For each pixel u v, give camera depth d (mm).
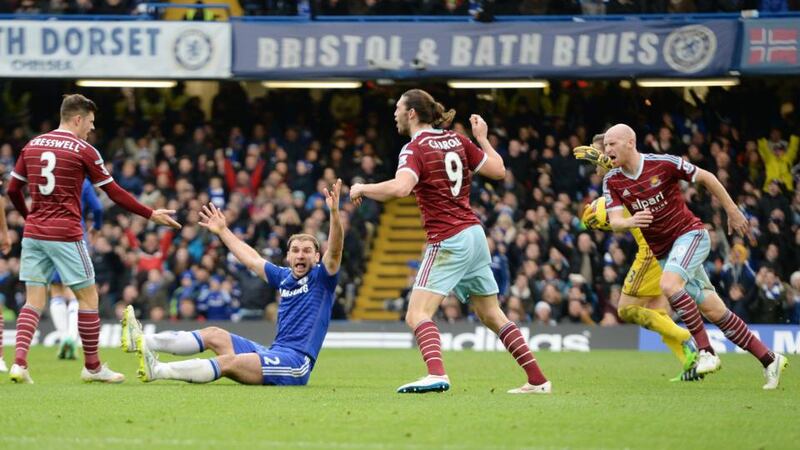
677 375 42531
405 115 30938
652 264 40094
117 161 76625
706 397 31609
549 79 71938
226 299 67250
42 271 35438
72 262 35062
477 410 27500
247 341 33688
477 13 70500
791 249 69312
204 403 28781
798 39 68188
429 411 27297
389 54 71125
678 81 72125
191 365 32844
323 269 34062
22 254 35344
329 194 32625
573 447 22438
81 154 34844
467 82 73438
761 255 68750
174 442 22750
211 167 75188
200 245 70688
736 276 65062
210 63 71375
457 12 74875
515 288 65500
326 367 47438
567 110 77000
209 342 33250
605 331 63312
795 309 64500
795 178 73688
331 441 22953
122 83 75062
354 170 75188
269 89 80125
